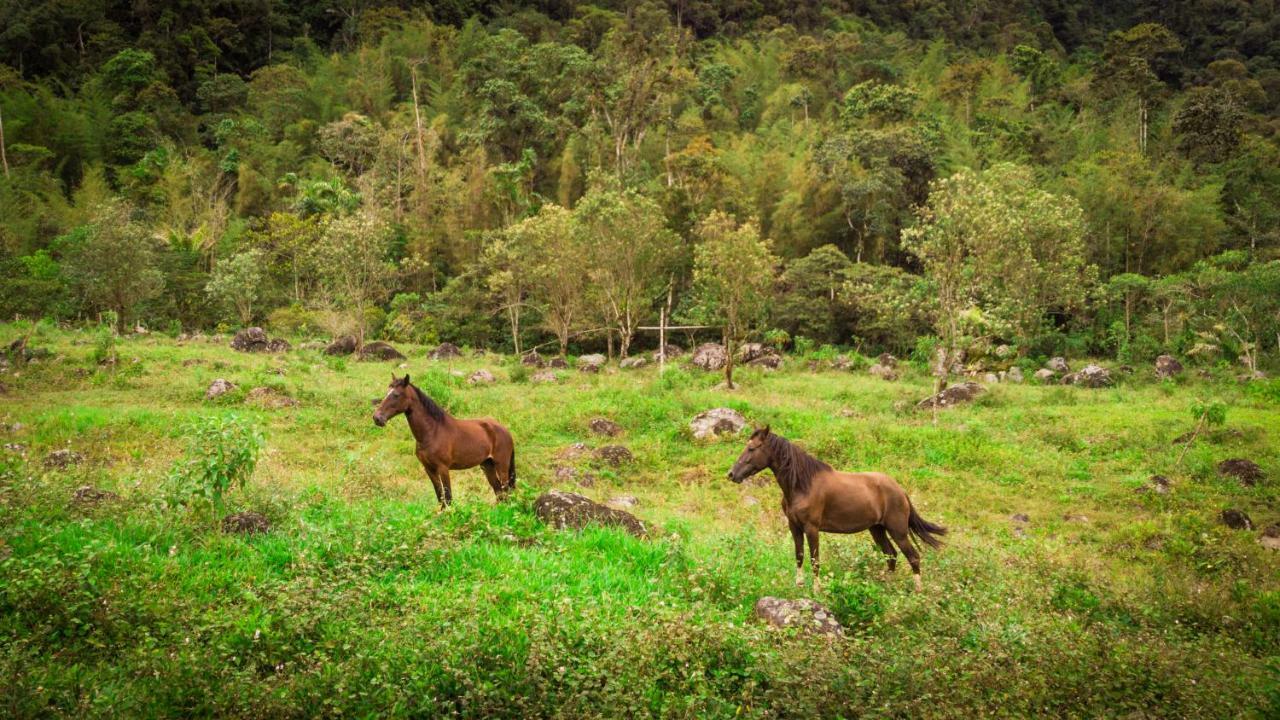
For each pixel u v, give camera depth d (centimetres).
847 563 913
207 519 873
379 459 1548
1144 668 610
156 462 1406
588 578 812
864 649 626
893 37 10244
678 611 698
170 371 2655
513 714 543
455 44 9050
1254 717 539
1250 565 1116
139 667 541
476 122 7088
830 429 2231
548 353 4697
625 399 2533
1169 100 7462
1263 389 2788
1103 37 11444
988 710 551
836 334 4747
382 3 9931
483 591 721
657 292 4462
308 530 852
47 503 880
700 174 5562
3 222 4900
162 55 8156
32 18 7812
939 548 1048
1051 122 6794
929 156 5459
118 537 803
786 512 912
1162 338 4278
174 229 5547
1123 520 1571
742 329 3192
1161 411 2469
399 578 770
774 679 574
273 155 6925
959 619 715
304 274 4997
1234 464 1845
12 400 2145
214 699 512
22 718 472
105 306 3934
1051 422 2403
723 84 8200
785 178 5588
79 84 7712
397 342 4456
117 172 6519
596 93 6825
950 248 2664
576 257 4003
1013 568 992
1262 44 10344
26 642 557
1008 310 2861
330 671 543
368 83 8162
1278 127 7412
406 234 5653
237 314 4547
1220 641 745
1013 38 10625
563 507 1055
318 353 3456
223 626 600
